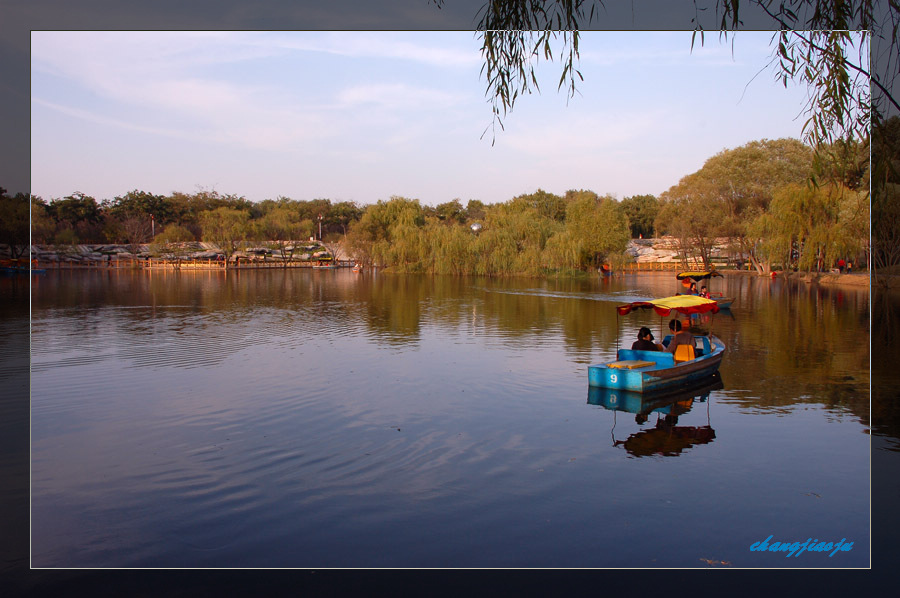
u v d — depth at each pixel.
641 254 84.00
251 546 6.71
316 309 30.67
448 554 6.52
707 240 63.00
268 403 12.36
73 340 20.48
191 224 97.38
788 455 9.43
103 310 30.00
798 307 30.88
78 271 71.00
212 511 7.50
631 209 99.94
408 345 19.64
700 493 8.02
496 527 7.09
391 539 6.82
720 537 6.89
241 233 81.19
